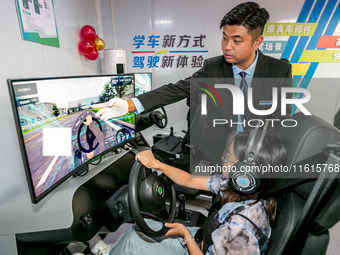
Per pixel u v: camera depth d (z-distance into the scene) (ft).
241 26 3.29
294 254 1.73
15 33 3.84
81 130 3.11
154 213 2.94
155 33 8.68
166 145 7.00
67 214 2.52
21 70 4.00
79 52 6.42
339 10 7.67
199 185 3.33
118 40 8.88
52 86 2.55
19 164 3.88
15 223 2.59
